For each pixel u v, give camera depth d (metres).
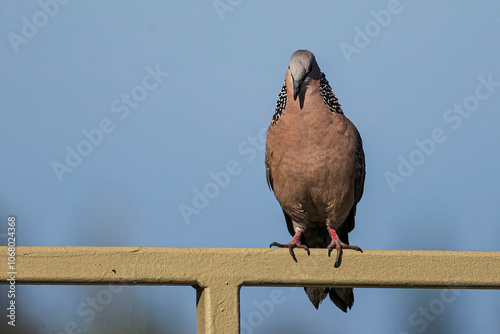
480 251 9.41
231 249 8.94
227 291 8.82
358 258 9.23
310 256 9.15
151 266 8.69
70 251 8.52
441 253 9.32
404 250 9.34
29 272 8.39
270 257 9.00
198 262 8.80
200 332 9.00
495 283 9.26
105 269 8.57
